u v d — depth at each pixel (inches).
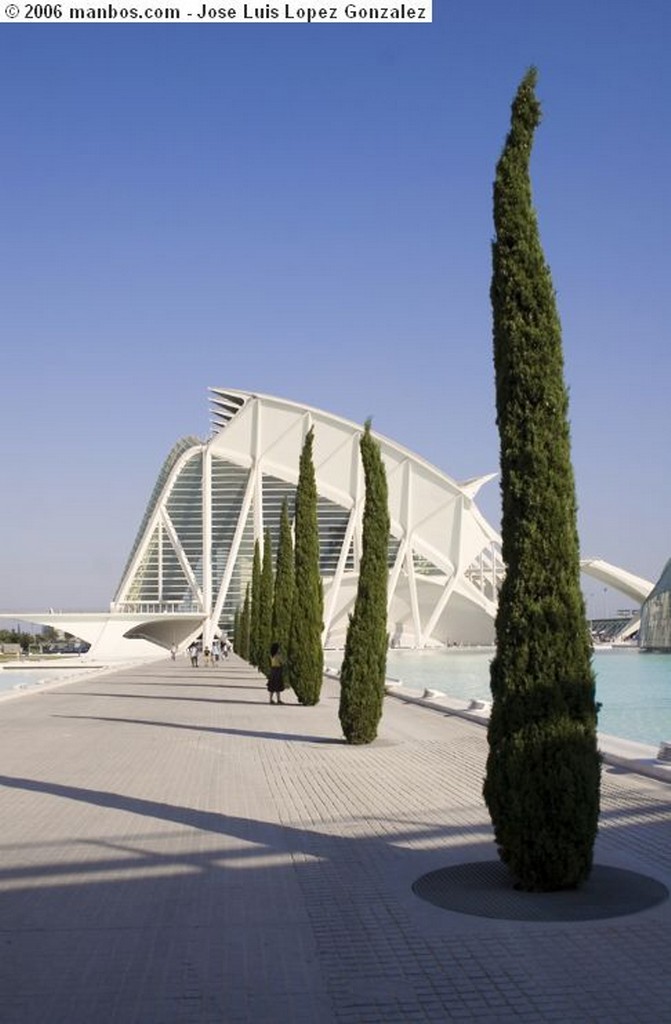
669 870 343.9
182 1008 225.0
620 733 890.1
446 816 450.6
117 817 458.0
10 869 357.4
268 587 1776.6
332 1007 223.9
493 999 226.7
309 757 674.8
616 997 226.4
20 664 2960.1
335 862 363.3
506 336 350.3
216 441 3764.8
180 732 861.2
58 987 239.0
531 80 361.7
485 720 883.4
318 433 3769.7
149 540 3762.3
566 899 305.7
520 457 342.6
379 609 759.1
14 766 644.1
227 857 373.4
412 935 274.5
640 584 4101.9
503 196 356.8
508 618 330.6
